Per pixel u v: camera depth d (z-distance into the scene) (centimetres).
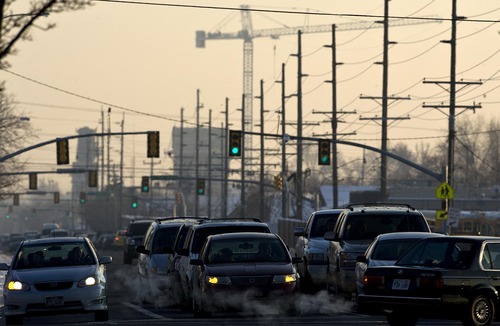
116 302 8094
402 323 5444
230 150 14562
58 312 5988
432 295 4997
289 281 6069
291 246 17100
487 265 5106
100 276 6175
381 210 7312
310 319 6009
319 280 8038
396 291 5134
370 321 5856
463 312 5006
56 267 6225
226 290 5997
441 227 13762
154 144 15325
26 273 6106
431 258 5247
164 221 9119
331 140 14412
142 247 8381
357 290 6269
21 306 5966
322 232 8394
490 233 18100
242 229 6950
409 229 7194
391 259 6116
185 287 6875
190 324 5694
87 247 6475
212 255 6303
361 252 6944
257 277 6031
